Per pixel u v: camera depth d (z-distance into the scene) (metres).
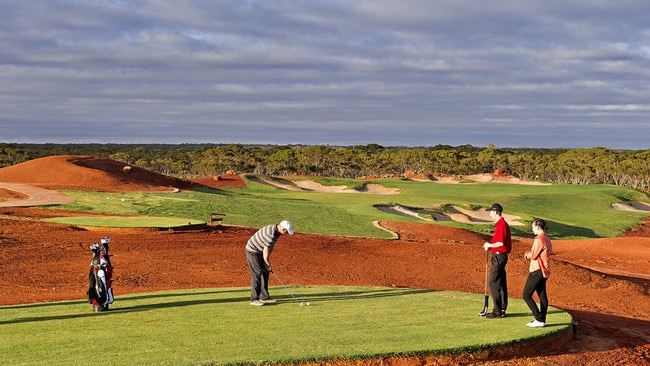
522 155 166.62
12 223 31.20
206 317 12.27
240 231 34.00
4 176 55.56
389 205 57.38
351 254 28.02
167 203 45.09
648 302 20.45
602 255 35.50
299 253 27.44
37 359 9.33
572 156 163.12
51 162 59.03
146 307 13.49
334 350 9.79
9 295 16.86
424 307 13.51
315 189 89.50
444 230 42.44
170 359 9.28
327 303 13.90
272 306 13.50
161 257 24.73
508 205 71.75
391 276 23.08
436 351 9.98
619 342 12.44
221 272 22.11
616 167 144.75
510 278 23.50
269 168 150.38
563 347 11.55
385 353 9.72
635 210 83.25
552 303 18.92
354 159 162.00
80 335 10.80
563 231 56.88
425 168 157.50
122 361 9.18
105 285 13.00
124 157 161.62
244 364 9.15
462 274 24.23
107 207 41.19
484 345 10.36
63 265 22.28
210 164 144.25
